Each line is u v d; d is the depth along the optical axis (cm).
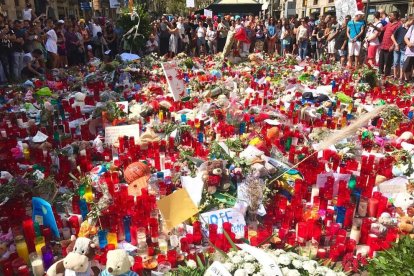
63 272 354
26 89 1134
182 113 865
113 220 448
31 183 488
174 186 538
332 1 4022
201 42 2150
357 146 640
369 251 410
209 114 828
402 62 1288
